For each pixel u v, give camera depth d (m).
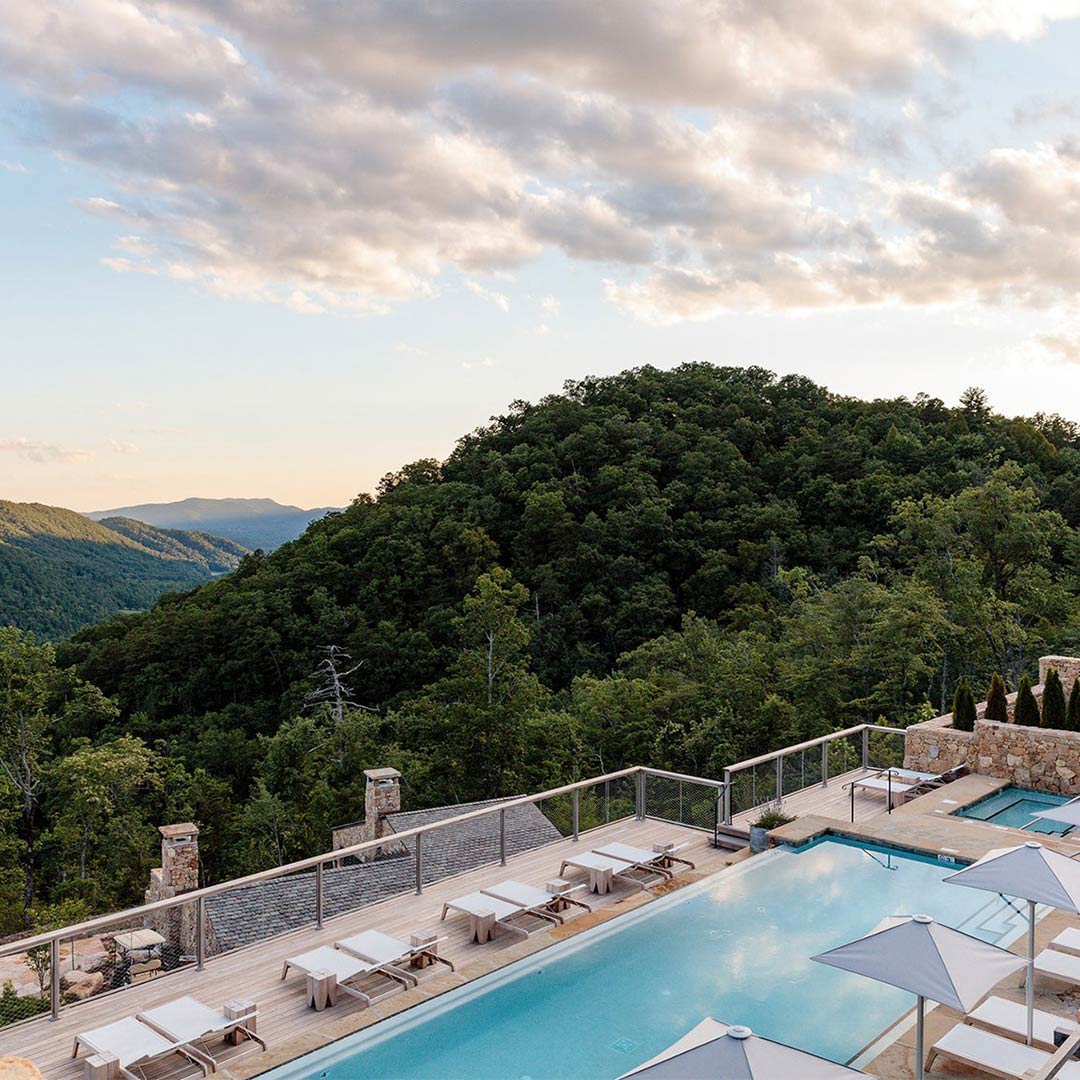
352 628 67.44
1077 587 53.34
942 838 12.73
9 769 41.62
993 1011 7.85
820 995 8.88
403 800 42.72
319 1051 7.76
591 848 13.07
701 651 51.44
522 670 48.91
